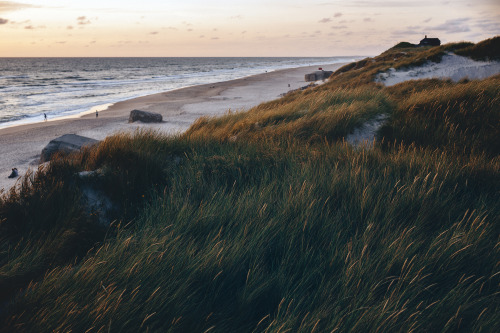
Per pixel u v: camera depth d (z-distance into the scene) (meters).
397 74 21.97
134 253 2.54
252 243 2.61
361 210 3.06
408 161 4.31
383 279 2.25
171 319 1.98
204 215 3.10
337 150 5.00
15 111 42.62
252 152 4.96
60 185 3.80
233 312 2.15
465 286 2.27
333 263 2.46
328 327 1.85
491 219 2.95
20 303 2.12
